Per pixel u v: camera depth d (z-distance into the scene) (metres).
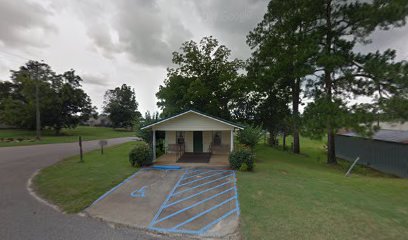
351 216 4.93
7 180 7.88
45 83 31.20
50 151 16.06
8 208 5.34
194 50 20.94
